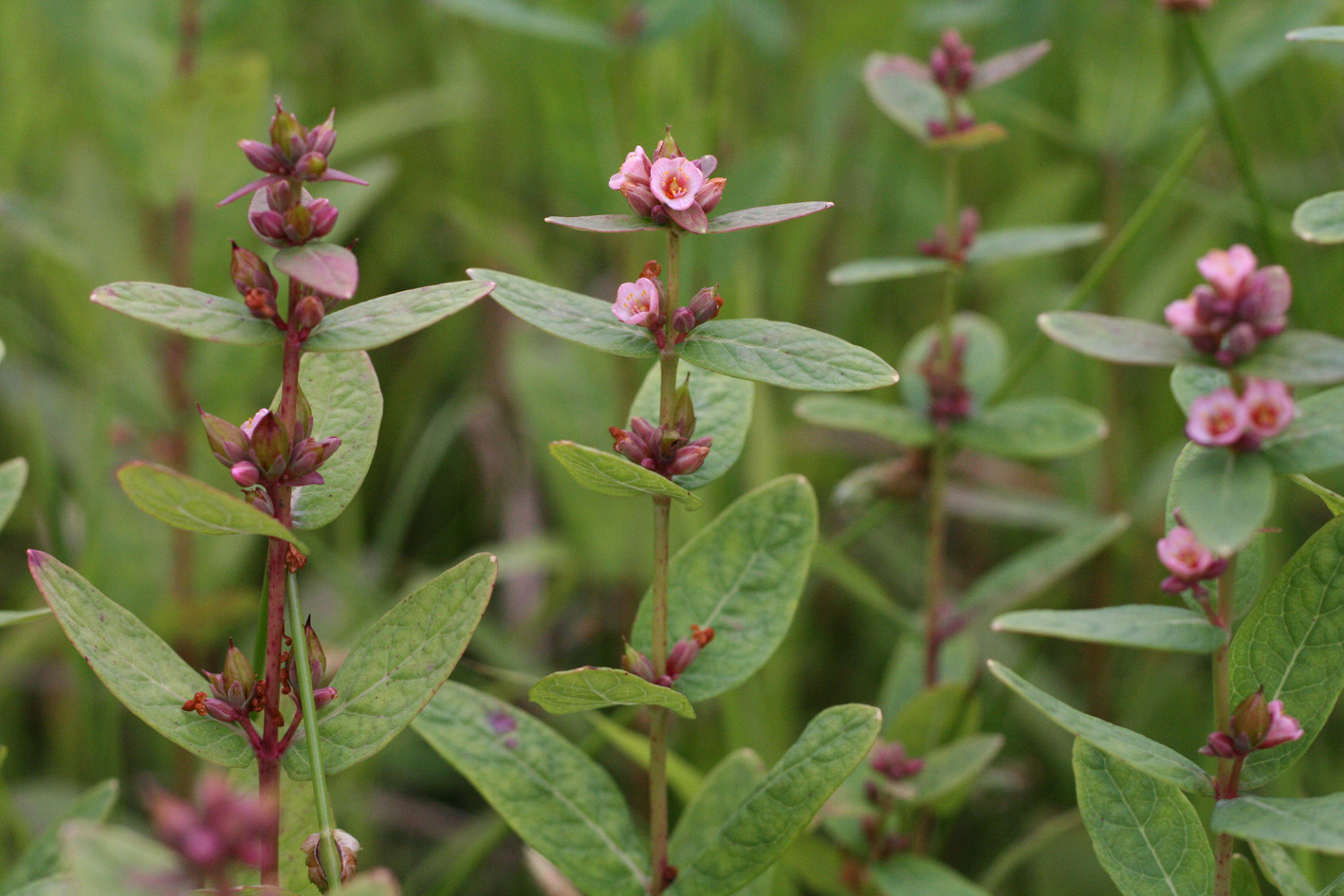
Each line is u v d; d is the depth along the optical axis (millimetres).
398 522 5891
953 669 4680
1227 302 2053
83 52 7418
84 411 5957
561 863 3006
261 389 6586
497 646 5328
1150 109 6062
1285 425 2043
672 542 5055
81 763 5129
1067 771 5059
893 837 3949
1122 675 5656
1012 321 6605
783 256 6691
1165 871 2695
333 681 2713
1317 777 4695
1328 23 6133
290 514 2670
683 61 6418
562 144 6191
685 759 4977
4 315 6062
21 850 4453
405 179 7492
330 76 8039
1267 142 7176
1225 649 2369
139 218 6605
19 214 5258
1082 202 7125
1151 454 6332
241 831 1691
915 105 4777
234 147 5512
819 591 6051
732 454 2869
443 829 5195
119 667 2572
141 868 1738
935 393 4570
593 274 7316
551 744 3158
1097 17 6133
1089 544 4523
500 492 6367
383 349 6844
